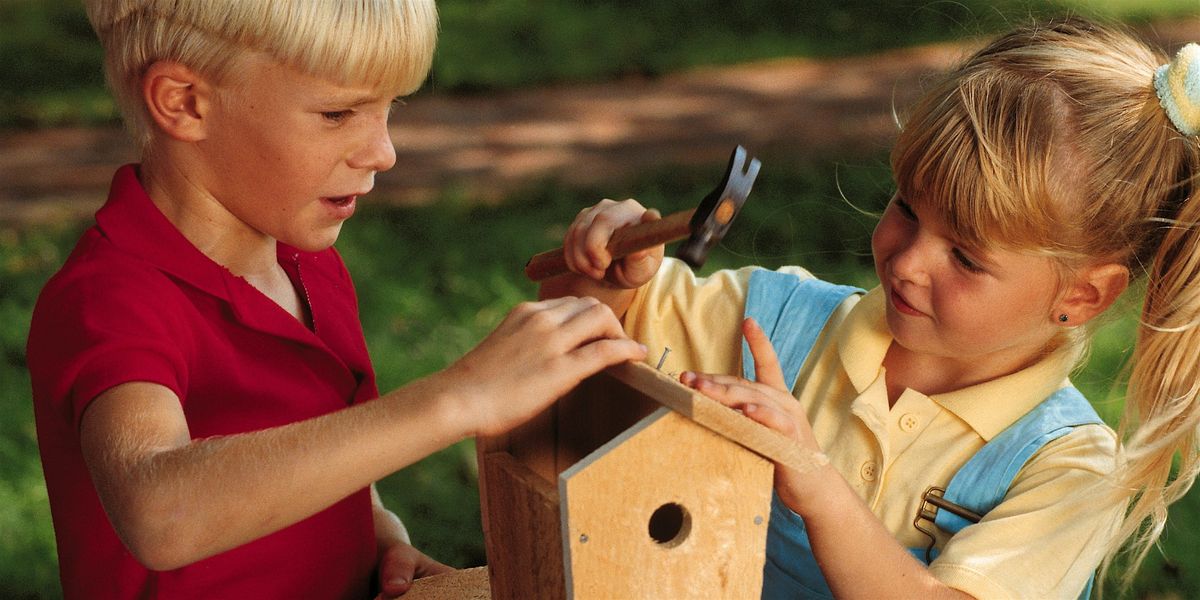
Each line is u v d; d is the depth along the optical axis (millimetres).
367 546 1852
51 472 1607
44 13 9391
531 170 7129
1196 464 1727
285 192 1582
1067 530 1598
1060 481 1625
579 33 9602
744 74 9008
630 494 1328
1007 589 1538
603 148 7551
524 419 1309
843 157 7238
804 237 5840
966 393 1716
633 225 1596
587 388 1534
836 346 1818
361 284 5320
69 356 1451
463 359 1337
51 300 1535
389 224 6121
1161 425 1662
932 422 1728
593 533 1325
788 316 1873
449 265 5609
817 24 10016
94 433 1371
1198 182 1614
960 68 1684
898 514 1699
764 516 1386
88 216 6262
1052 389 1726
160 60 1536
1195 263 1625
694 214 1421
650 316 1908
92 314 1484
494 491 1488
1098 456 1658
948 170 1558
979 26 2330
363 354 1884
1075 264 1594
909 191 1615
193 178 1611
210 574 1615
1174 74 1591
